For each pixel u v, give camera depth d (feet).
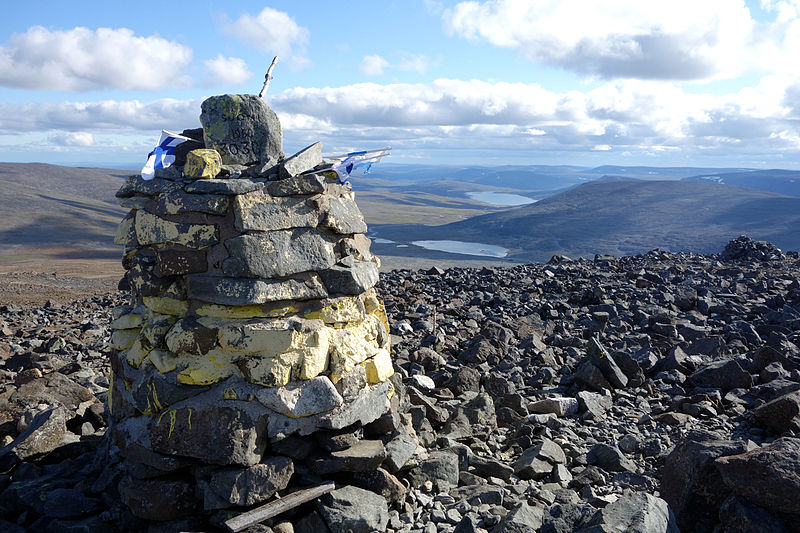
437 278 39.42
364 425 10.61
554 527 9.26
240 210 9.71
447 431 13.56
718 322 23.88
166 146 10.78
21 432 13.50
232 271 9.64
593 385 16.76
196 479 9.66
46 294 55.67
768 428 13.66
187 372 9.70
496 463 12.11
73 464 11.72
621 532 8.46
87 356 23.34
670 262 44.55
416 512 10.35
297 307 10.12
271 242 9.85
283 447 9.77
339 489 9.91
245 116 10.73
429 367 18.48
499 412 15.03
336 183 11.11
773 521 8.82
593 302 28.58
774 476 8.95
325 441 10.01
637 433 14.16
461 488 11.20
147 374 10.00
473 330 23.47
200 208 9.77
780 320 23.16
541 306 27.40
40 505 10.36
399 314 26.84
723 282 33.17
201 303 9.99
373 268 11.39
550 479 11.98
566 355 20.44
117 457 10.96
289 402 9.59
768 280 34.32
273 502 9.34
